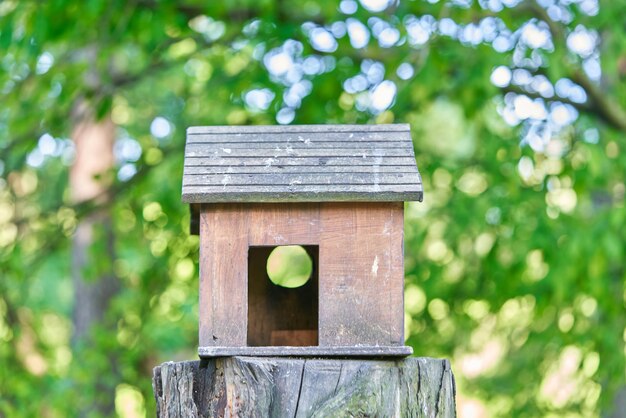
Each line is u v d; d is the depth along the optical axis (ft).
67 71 35.86
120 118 56.08
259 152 19.81
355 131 20.29
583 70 35.04
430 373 18.78
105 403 44.37
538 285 37.50
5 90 38.29
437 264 39.65
